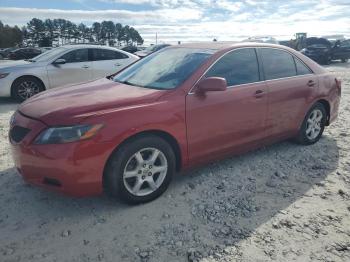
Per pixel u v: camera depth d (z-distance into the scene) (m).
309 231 3.12
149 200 3.58
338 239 3.01
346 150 5.10
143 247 2.91
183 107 3.59
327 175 4.27
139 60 4.83
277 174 4.25
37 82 8.85
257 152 4.97
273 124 4.56
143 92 3.62
